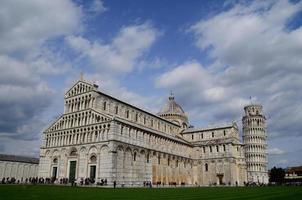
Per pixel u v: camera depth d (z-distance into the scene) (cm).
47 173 10331
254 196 4384
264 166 17388
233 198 3984
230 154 13238
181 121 15588
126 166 9269
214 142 13875
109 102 10662
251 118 18012
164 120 13862
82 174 9338
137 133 10181
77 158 9650
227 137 13938
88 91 10275
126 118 11362
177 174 12362
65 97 10912
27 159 14500
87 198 3725
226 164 13225
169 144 12250
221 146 13638
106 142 9006
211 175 13538
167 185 10988
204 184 13575
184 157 13188
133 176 9506
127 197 4006
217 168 13450
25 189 5434
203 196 4422
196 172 13962
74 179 9338
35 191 4938
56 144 10488
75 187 6869
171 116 15462
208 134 14550
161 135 11594
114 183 7688
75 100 10600
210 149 13925
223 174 13200
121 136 9319
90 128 9650
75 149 9819
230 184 12800
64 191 5162
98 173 8919
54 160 10375
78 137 9931
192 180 13650
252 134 17775
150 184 9244
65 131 10362
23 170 13975
